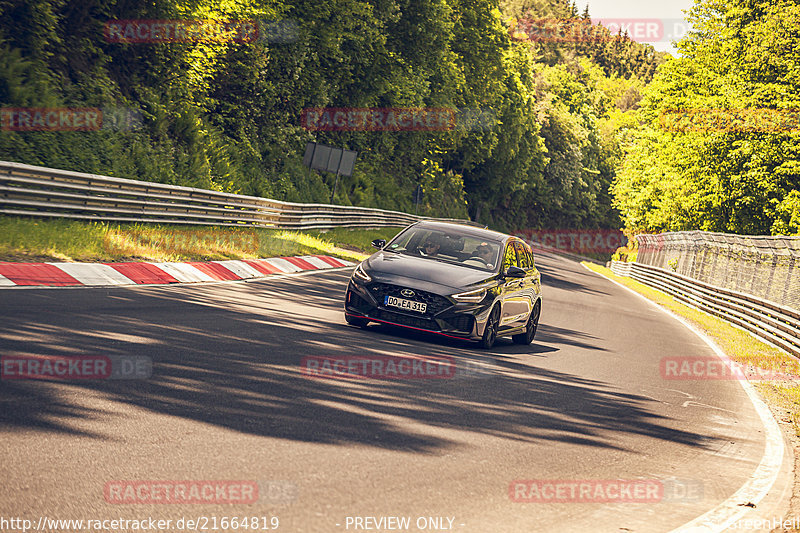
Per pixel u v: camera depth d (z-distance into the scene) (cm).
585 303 7150
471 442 1742
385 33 14750
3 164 3969
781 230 12675
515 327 3519
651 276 12600
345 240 9256
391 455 1547
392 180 16150
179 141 7994
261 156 10488
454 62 18375
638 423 2244
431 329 3044
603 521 1330
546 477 1564
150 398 1698
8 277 3053
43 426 1427
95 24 6856
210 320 2836
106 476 1239
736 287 7819
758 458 2016
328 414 1786
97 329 2352
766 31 12750
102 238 4197
